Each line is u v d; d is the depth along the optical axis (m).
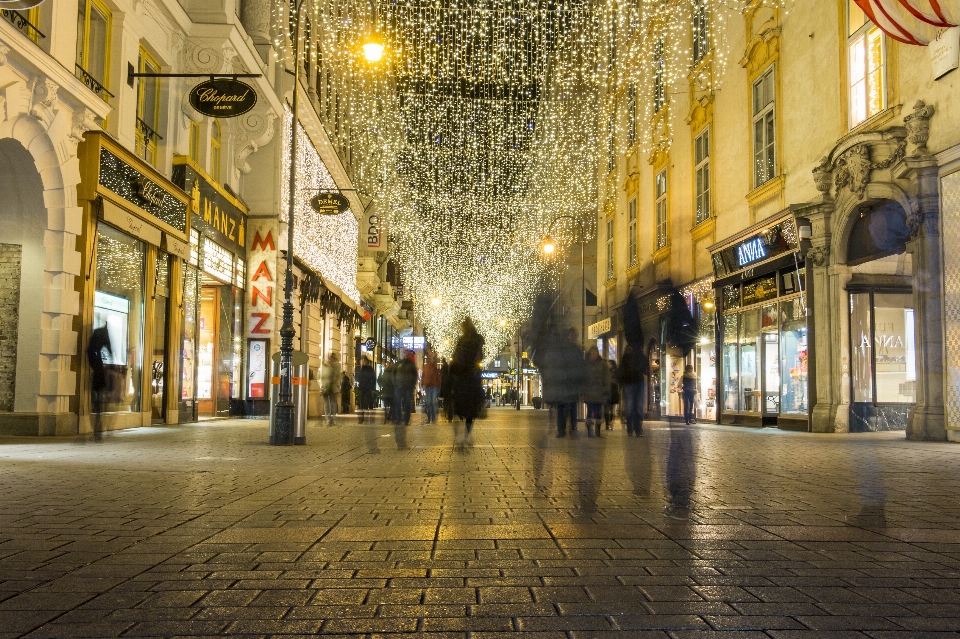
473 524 5.91
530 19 31.34
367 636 3.25
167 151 19.67
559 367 8.21
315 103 30.62
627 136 34.91
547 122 47.91
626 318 7.33
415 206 52.56
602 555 4.83
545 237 32.28
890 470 9.87
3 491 7.60
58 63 13.61
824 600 3.79
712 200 25.02
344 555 4.82
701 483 8.55
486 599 3.81
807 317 19.03
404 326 78.12
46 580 4.16
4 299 14.88
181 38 20.12
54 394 14.95
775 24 20.69
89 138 15.41
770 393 21.47
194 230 21.48
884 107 16.38
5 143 13.50
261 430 18.91
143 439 15.09
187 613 3.55
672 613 3.57
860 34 17.02
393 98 50.50
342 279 39.22
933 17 13.46
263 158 26.64
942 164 14.61
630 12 31.89
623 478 9.03
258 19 25.27
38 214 14.73
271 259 26.55
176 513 6.36
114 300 17.11
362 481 8.68
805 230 18.73
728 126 23.83
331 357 23.38
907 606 3.69
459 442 13.41
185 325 21.08
